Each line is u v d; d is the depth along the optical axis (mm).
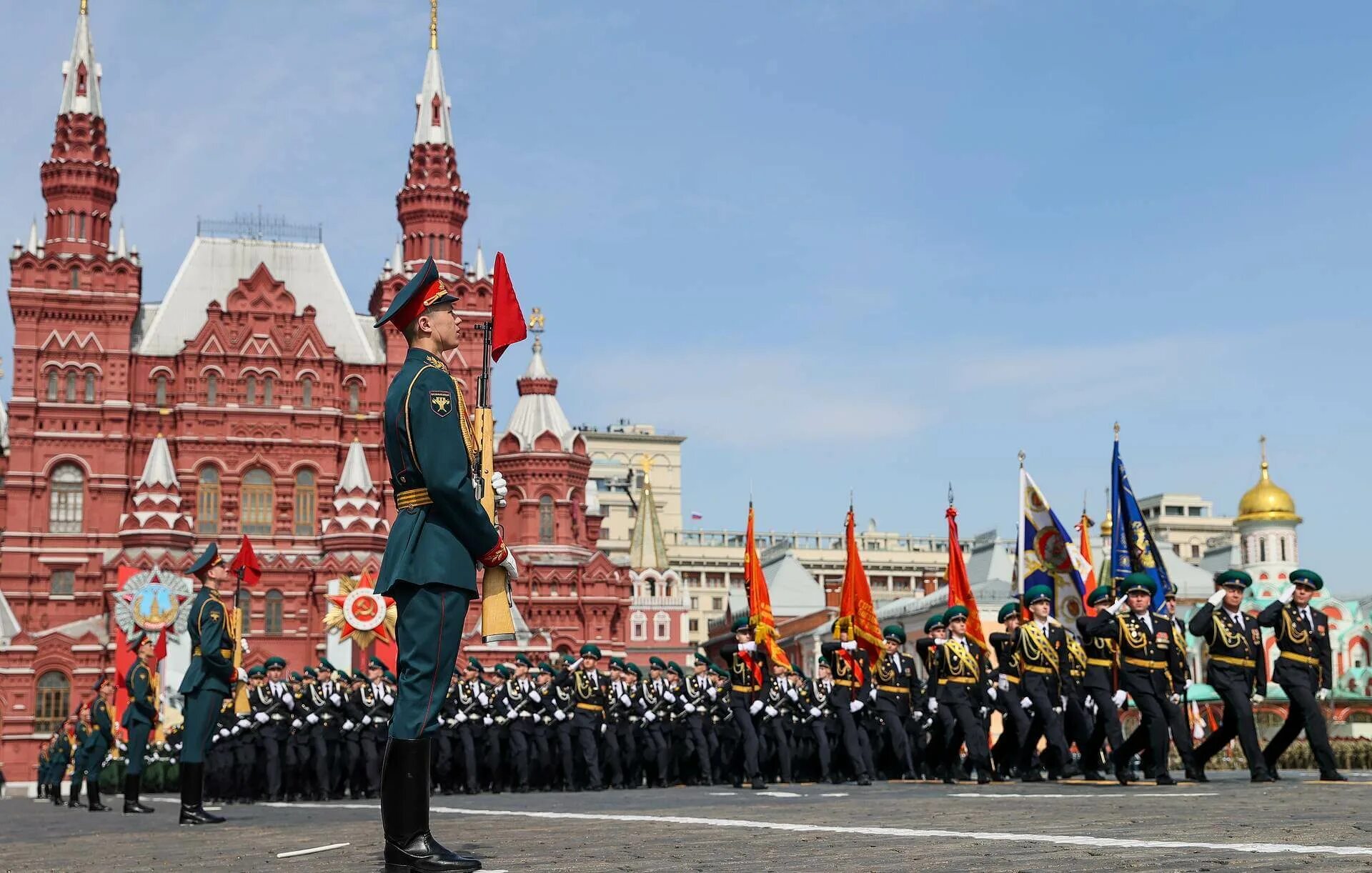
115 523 88562
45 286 89688
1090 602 29047
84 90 93875
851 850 9391
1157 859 8320
